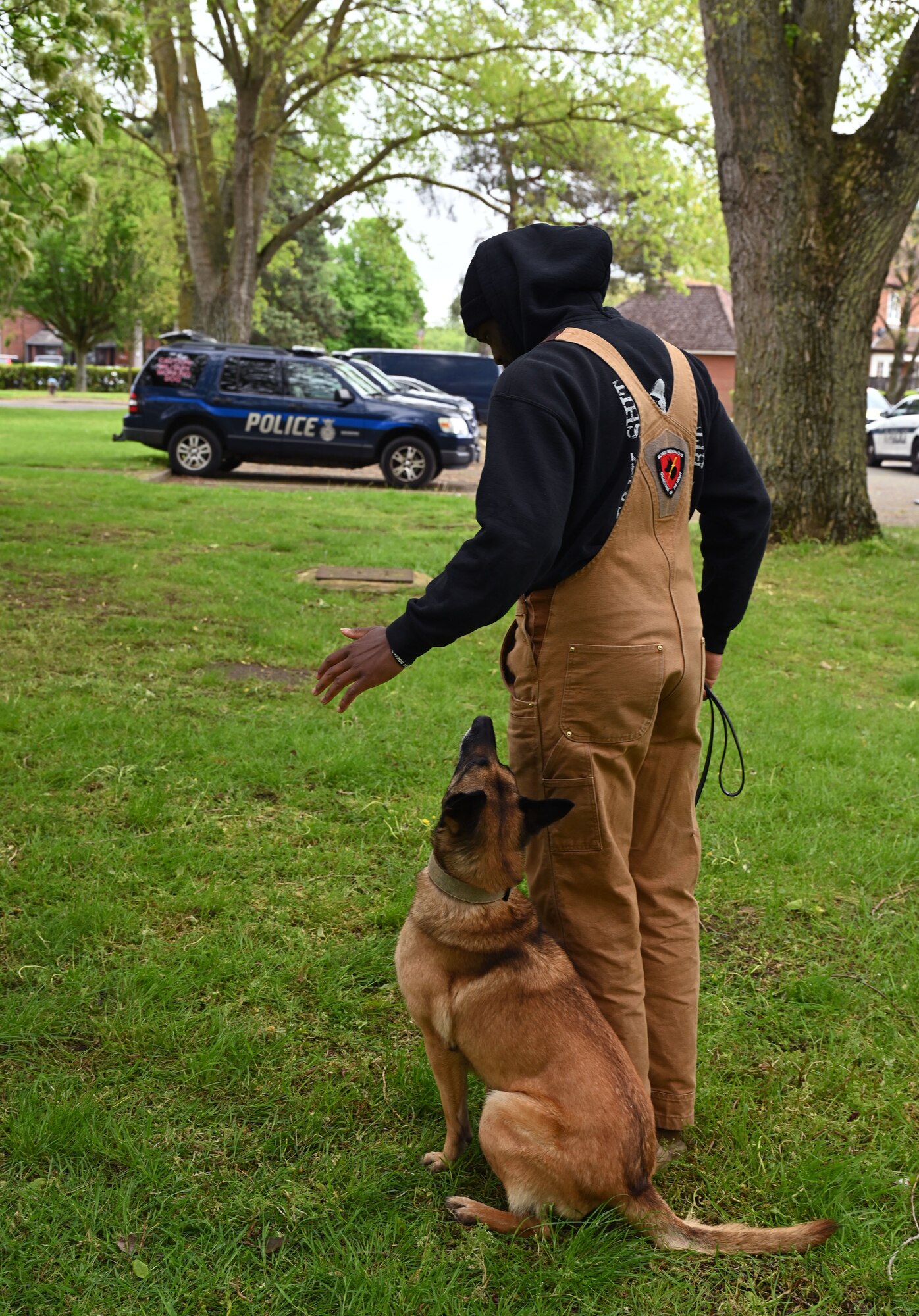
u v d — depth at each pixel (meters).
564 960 2.37
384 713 5.46
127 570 8.41
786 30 10.39
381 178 23.23
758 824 4.41
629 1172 2.19
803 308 11.05
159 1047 2.80
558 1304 2.08
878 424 25.36
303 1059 2.82
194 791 4.41
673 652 2.31
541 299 2.35
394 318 75.19
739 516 2.54
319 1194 2.33
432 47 21.47
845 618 8.58
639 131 21.70
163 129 23.41
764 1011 3.16
